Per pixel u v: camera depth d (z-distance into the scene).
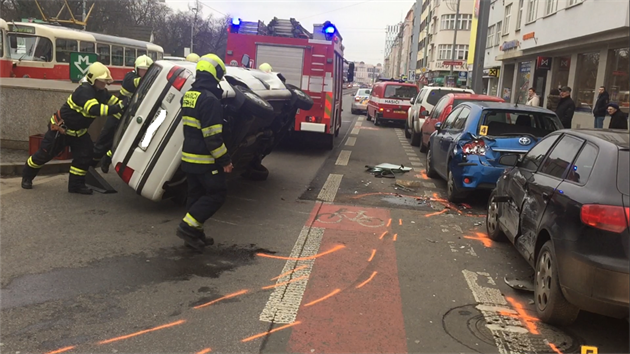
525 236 5.00
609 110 13.06
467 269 5.49
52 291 4.48
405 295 4.74
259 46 12.61
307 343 3.80
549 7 22.69
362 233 6.61
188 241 5.49
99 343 3.68
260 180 9.59
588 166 4.14
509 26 29.91
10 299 4.29
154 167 6.51
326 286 4.87
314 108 12.70
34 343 3.64
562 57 23.23
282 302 4.47
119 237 5.95
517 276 5.31
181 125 6.39
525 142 7.83
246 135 7.39
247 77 7.71
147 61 8.23
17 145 10.07
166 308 4.27
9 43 20.03
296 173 10.59
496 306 4.57
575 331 4.14
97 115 7.12
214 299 4.48
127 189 8.17
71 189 7.69
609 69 18.86
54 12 44.00
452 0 59.84
